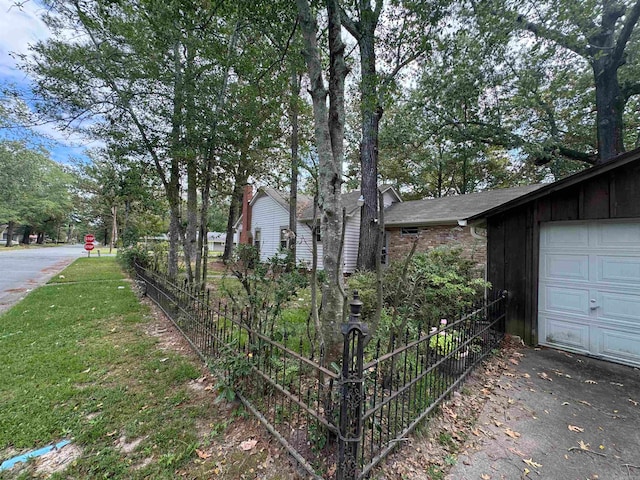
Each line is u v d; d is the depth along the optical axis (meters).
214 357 3.36
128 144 6.08
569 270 4.59
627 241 4.06
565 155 10.80
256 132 6.39
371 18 4.81
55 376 3.26
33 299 7.09
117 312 5.92
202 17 4.49
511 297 5.16
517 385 3.42
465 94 10.04
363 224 9.16
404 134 11.21
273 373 2.67
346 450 1.74
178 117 5.83
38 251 28.05
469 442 2.42
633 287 4.01
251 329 2.75
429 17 4.70
